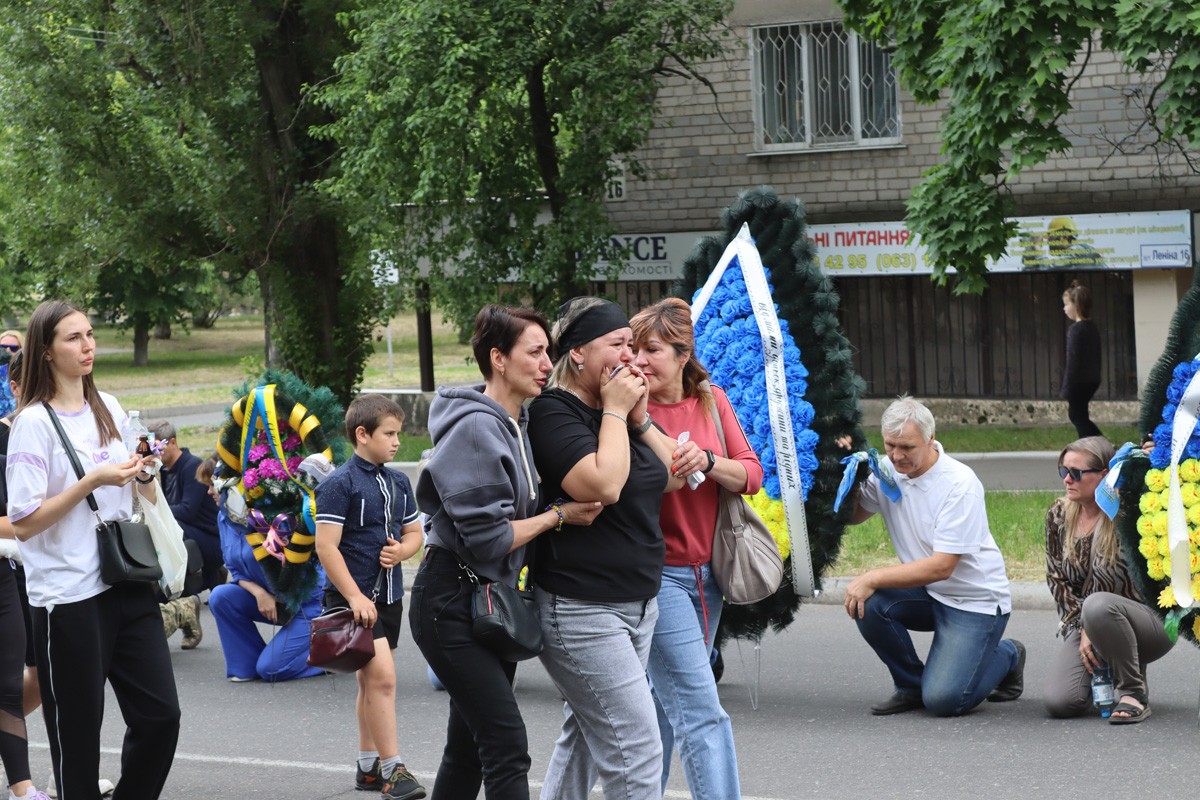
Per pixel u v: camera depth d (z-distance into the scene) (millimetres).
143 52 25062
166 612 10867
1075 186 21859
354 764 7777
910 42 16484
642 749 5105
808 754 7492
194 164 25141
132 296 54719
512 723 5105
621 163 24578
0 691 6586
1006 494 15109
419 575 5242
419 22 19312
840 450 8289
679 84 24188
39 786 7445
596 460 5078
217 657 10867
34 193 26969
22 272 49844
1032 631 10398
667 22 20656
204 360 59312
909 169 23062
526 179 22203
